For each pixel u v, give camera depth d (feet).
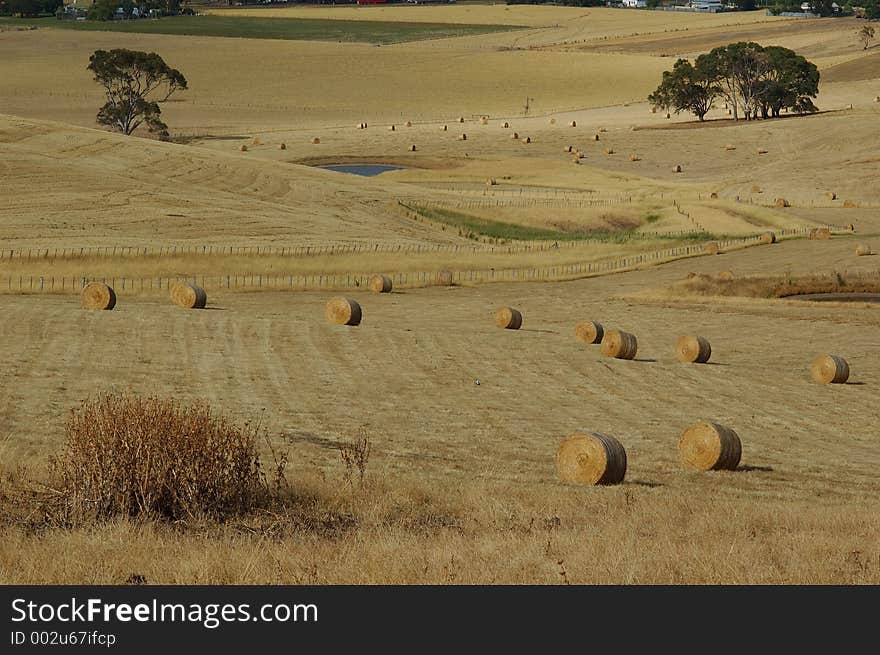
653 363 267.39
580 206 640.99
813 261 470.39
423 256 465.47
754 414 213.05
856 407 224.12
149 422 95.14
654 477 147.23
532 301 392.47
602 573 77.56
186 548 81.82
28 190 502.79
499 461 154.40
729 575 78.33
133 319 279.49
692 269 469.57
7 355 225.56
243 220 504.02
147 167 618.85
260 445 154.51
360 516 99.30
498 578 75.77
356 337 275.39
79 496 92.58
